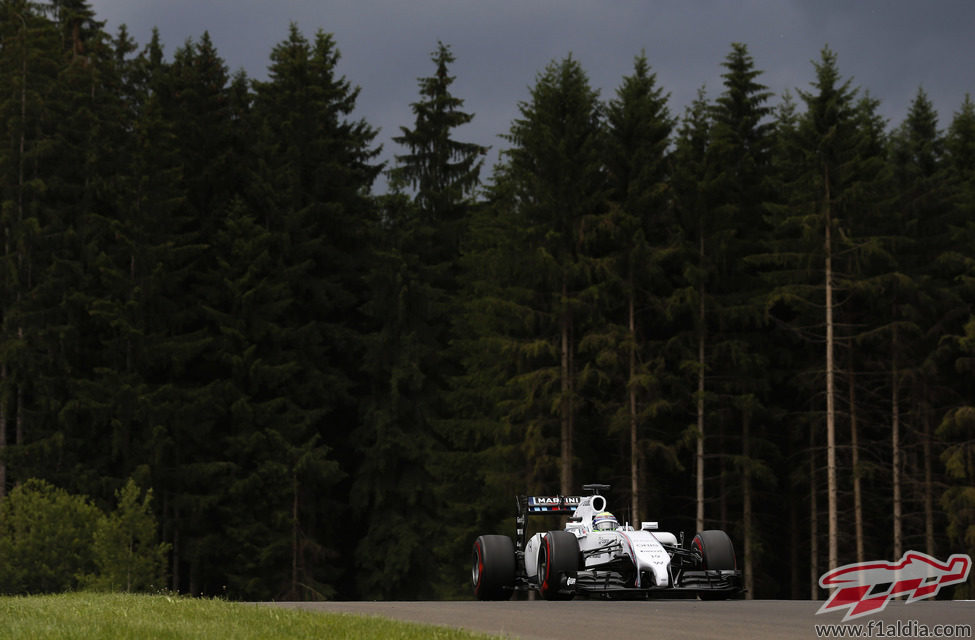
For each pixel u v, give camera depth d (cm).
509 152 8206
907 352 7894
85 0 12412
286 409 9325
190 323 9588
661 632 1955
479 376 8225
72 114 9919
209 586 9138
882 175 7669
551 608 2527
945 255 7656
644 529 3053
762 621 2117
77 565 6919
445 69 10369
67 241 9344
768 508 8931
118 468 8994
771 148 8575
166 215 9419
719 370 8106
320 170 10131
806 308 7612
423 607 2617
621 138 8212
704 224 8038
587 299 7806
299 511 9019
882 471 7781
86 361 9412
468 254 8675
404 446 9200
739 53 8781
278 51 10812
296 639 1839
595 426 8169
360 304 10400
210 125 10419
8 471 8975
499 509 8238
